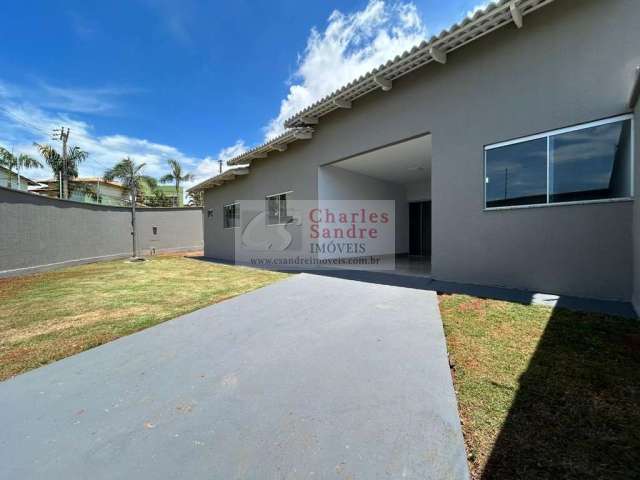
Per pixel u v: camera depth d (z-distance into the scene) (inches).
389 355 117.8
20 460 70.9
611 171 164.2
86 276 367.6
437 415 80.9
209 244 635.5
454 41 211.5
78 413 89.0
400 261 391.9
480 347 119.6
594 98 168.1
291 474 63.4
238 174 499.2
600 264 167.2
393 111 269.7
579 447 67.5
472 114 216.4
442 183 234.8
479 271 215.3
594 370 98.1
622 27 159.6
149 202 1125.7
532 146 190.7
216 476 63.6
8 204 374.0
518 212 196.2
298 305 195.9
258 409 87.0
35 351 136.8
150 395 97.2
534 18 187.2
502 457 65.7
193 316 183.6
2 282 330.0
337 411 84.3
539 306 161.5
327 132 342.3
